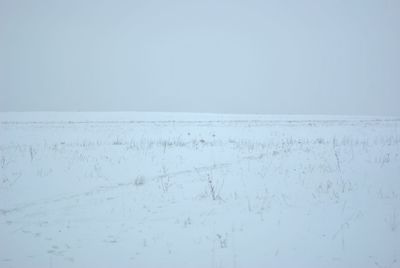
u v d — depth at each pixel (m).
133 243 6.92
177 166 13.86
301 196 9.71
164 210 8.80
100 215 8.48
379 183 10.88
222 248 6.66
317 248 6.62
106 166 13.89
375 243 6.80
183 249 6.64
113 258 6.30
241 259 6.22
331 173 12.18
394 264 6.02
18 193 10.36
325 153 16.02
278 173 12.30
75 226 7.80
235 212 8.58
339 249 6.57
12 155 16.28
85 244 6.88
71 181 11.67
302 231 7.39
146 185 11.09
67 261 6.21
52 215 8.49
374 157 14.97
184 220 8.11
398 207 8.74
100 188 10.84
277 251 6.51
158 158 15.48
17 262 6.16
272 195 9.85
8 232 7.50
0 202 9.54
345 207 8.80
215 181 11.39
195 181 11.45
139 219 8.20
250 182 11.20
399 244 6.76
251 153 16.45
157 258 6.30
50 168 13.57
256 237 7.12
